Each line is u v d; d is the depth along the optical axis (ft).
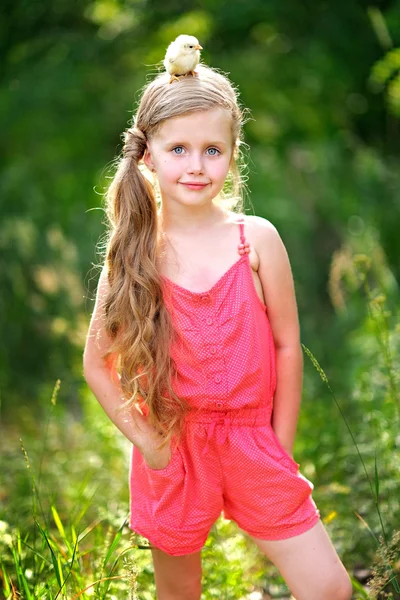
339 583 12.11
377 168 37.96
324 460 18.81
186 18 35.76
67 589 13.79
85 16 36.83
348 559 16.28
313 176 38.17
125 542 15.72
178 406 12.32
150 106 12.23
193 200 12.04
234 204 13.33
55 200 36.14
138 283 12.33
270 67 37.68
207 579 14.46
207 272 12.34
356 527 16.48
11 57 38.32
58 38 38.52
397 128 40.22
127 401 12.45
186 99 11.81
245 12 36.86
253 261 12.46
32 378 30.17
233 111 12.26
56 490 20.13
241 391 12.24
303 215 37.06
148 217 12.53
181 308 12.28
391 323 21.31
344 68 37.93
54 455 23.22
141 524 12.87
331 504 17.54
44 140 37.65
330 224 38.70
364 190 37.27
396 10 29.12
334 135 38.37
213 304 12.26
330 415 22.93
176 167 11.99
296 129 38.09
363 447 18.57
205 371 12.21
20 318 30.48
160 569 13.24
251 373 12.23
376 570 12.96
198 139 11.87
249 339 12.23
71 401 29.14
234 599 14.48
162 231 12.69
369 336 23.72
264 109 37.45
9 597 13.12
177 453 12.46
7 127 37.65
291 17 38.17
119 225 12.58
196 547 12.76
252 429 12.42
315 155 37.88
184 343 12.22
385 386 18.72
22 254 31.65
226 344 12.18
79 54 37.99
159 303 12.34
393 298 22.76
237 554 14.93
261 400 12.45
